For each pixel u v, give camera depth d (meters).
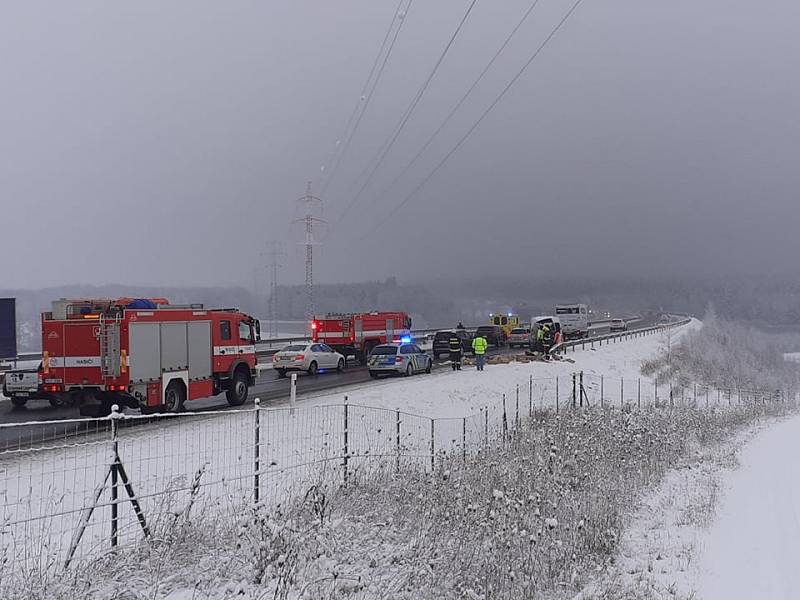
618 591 8.16
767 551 10.30
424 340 56.34
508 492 10.31
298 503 9.30
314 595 6.42
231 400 22.52
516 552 8.45
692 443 21.31
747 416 34.19
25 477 11.55
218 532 8.25
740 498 14.24
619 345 58.69
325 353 36.00
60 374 19.02
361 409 21.44
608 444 15.91
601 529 10.10
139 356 18.94
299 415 19.11
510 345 57.25
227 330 22.30
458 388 28.69
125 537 8.40
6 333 31.08
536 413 24.16
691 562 9.63
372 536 8.22
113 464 8.05
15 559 6.91
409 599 6.76
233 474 12.10
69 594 6.15
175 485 9.38
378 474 12.04
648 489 14.09
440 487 10.18
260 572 6.78
